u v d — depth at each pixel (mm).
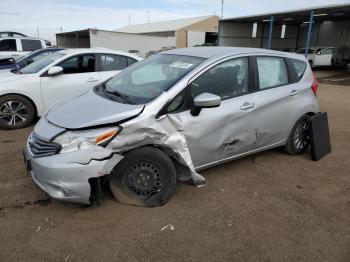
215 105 3420
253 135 4215
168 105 3410
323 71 24781
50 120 3402
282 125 4594
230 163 4672
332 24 31234
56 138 3107
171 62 4105
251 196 3787
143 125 3215
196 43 46750
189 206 3518
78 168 3002
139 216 3303
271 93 4359
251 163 4703
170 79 3691
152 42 35656
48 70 6473
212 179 4164
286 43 35656
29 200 3582
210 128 3703
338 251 2914
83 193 3074
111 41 32031
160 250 2846
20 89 6164
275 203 3656
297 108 4715
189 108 3555
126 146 3178
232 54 4074
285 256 2828
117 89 3973
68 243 2906
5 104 6125
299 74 4895
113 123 3129
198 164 3785
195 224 3213
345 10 22906
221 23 30812
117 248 2854
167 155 3471
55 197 3086
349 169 4621
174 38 40812
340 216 3453
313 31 33281
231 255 2816
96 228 3111
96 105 3508
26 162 3373
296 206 3613
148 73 4078
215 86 3822
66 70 6711
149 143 3301
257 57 4324
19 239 2947
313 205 3646
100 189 3215
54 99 6539
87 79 6816
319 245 2984
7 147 5234
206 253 2830
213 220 3289
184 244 2930
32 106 6379
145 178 3418
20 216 3287
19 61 9531
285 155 5047
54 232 3051
